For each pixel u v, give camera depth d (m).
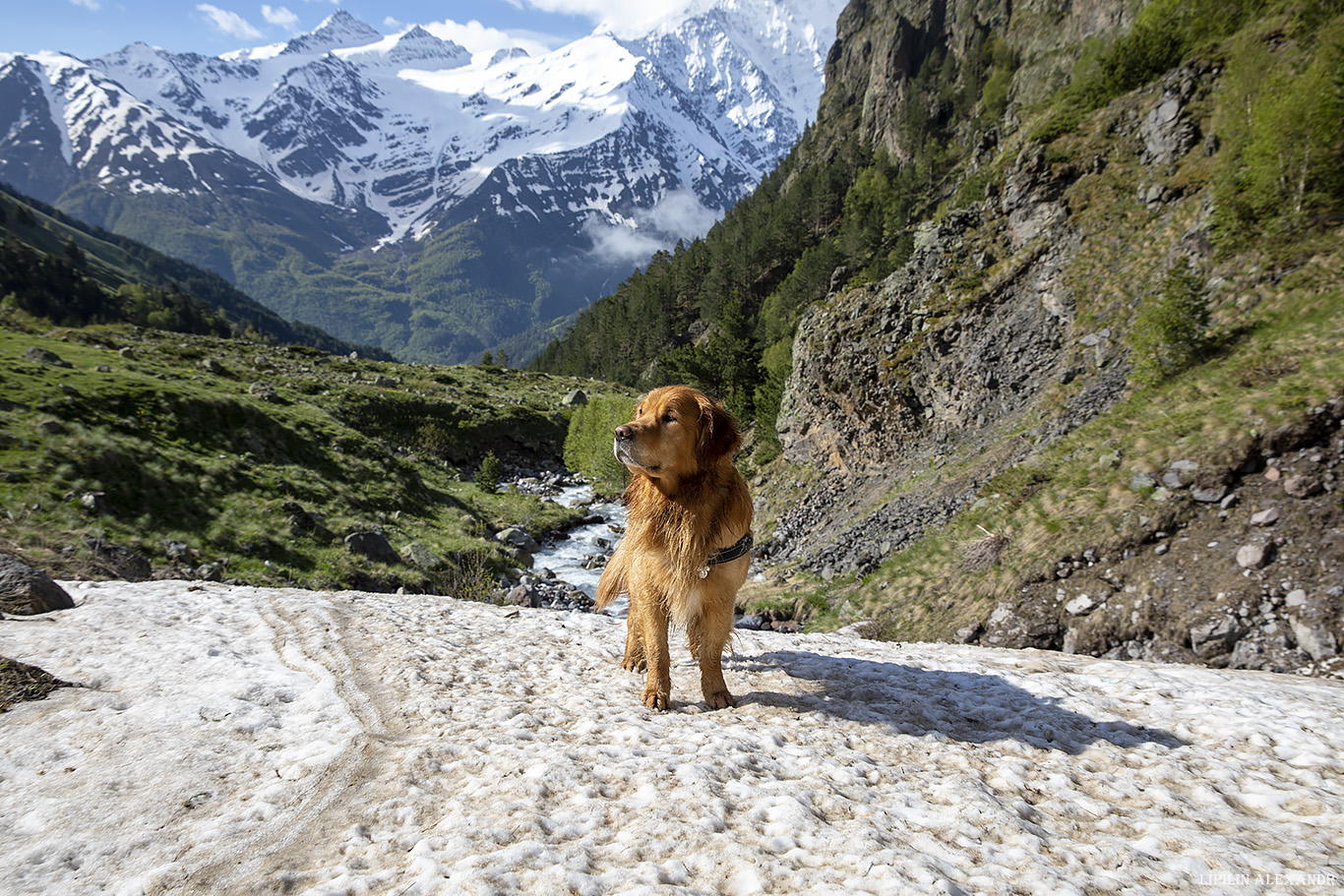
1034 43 99.75
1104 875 2.52
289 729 3.92
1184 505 13.36
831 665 6.19
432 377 72.62
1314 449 12.34
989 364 25.41
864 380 29.53
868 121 135.62
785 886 2.42
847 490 29.30
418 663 5.30
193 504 20.84
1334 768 3.66
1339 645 10.18
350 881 2.42
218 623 6.18
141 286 148.25
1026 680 5.61
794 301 94.94
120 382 26.19
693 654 5.12
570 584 26.94
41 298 122.06
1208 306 18.14
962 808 3.09
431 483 35.81
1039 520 15.87
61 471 18.89
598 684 5.31
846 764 3.66
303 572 19.83
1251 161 18.86
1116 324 21.62
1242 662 10.84
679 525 4.60
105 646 5.20
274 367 57.47
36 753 3.44
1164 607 12.33
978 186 49.62
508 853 2.56
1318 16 22.03
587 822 2.89
